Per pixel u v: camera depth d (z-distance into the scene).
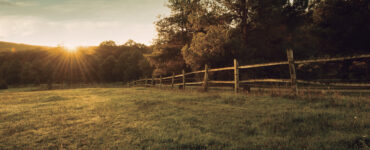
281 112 4.48
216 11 16.50
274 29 16.45
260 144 2.86
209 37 13.32
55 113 5.66
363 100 4.92
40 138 3.43
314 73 13.55
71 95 12.13
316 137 2.98
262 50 16.56
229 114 4.71
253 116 4.41
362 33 14.21
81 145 3.11
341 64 12.46
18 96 12.39
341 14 15.48
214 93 8.79
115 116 5.02
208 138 3.14
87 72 92.25
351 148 2.53
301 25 17.80
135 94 10.79
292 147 2.67
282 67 15.27
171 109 5.66
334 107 4.65
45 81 88.56
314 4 18.22
